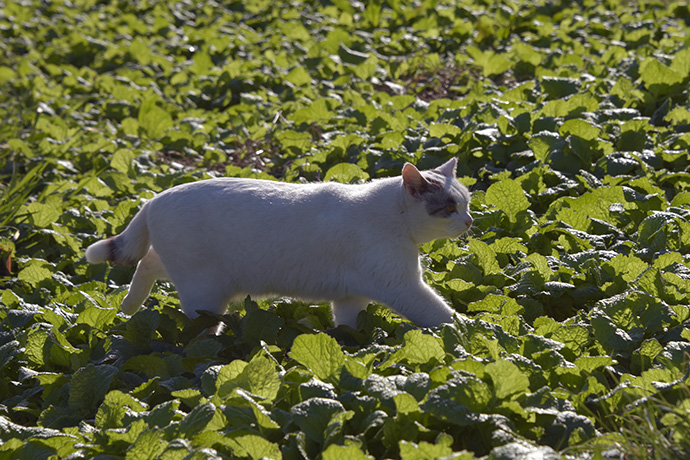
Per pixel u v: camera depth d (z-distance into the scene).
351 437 5.58
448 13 24.08
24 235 12.94
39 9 32.06
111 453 6.00
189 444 5.66
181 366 7.71
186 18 29.58
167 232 8.62
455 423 5.57
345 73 19.95
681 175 11.23
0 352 8.07
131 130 17.84
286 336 8.23
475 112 14.43
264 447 5.59
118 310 9.66
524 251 9.83
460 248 9.90
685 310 7.69
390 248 8.29
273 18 27.33
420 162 12.73
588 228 10.09
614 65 17.67
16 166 16.61
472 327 7.21
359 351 7.37
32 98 21.45
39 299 10.36
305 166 13.57
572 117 13.61
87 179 14.49
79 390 7.29
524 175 11.57
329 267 8.45
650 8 24.08
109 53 25.16
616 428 6.07
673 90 14.36
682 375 6.29
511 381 5.87
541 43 20.98
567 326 7.39
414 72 19.95
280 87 20.17
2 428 6.56
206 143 16.89
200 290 8.67
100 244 9.23
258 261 8.47
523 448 5.16
